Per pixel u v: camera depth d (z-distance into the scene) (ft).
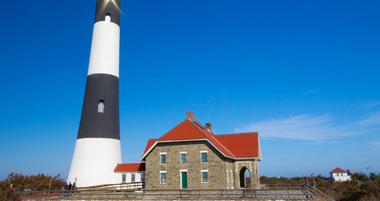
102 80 146.10
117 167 143.13
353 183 141.69
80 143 140.67
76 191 110.22
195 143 124.26
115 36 155.12
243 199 88.33
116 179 141.28
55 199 102.17
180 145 125.80
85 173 135.85
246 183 162.40
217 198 90.33
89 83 147.02
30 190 112.78
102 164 137.80
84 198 100.73
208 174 120.06
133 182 133.80
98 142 139.23
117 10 159.53
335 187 155.43
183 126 131.03
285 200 85.76
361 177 168.55
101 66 147.64
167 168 125.18
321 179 205.98
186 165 123.34
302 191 101.19
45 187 134.62
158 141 127.03
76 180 135.64
